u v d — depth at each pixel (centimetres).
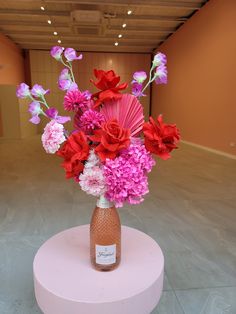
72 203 294
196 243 209
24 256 189
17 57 987
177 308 141
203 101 675
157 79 102
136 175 82
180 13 703
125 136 82
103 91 90
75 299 83
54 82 1070
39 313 138
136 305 87
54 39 905
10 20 727
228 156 570
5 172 433
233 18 530
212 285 160
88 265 101
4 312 139
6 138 841
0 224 241
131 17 703
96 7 640
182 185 363
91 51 1064
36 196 318
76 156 84
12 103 823
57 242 118
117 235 95
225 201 301
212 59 620
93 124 87
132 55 1091
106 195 89
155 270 99
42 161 518
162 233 225
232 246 205
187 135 785
